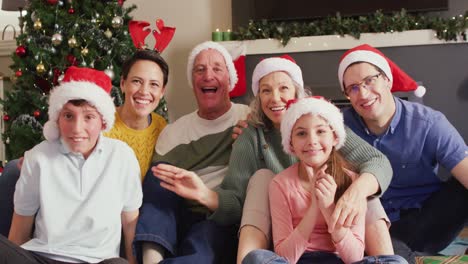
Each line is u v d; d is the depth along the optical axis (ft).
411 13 14.01
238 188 6.11
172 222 5.82
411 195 6.79
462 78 13.28
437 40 13.23
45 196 5.50
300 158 5.45
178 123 7.21
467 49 13.19
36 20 11.60
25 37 11.85
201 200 5.72
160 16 15.70
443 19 13.26
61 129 5.65
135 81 6.85
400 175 6.68
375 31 13.47
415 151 6.56
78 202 5.56
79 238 5.42
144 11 15.78
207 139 6.91
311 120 5.39
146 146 7.08
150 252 5.57
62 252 5.28
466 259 5.36
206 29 15.47
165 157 6.86
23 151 11.41
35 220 5.64
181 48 15.61
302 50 13.93
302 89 6.52
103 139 5.98
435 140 6.47
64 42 11.76
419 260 5.49
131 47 12.20
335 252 5.24
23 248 5.13
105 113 5.78
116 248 5.63
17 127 11.25
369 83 6.45
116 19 11.94
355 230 5.11
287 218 5.33
